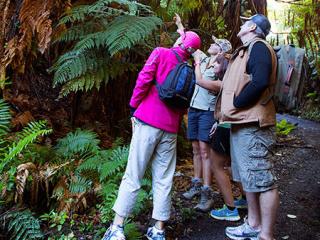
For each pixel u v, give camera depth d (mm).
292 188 4305
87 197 3270
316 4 5770
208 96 3375
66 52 4004
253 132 2602
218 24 5289
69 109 4797
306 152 5984
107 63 3807
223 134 3141
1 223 2945
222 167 3268
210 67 3404
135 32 3424
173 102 2670
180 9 4672
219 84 3027
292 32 6258
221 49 3281
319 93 9820
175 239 3021
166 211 2830
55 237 2920
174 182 4105
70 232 2990
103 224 3078
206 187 3475
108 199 3098
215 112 2910
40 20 3514
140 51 4219
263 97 2576
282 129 7660
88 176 3363
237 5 4938
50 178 3219
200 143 3479
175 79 2641
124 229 2861
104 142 4285
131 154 2740
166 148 2811
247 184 2660
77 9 3748
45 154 3459
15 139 3512
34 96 4605
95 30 3893
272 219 2652
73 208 3164
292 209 3678
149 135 2693
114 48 3352
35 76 4793
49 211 3262
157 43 4191
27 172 3074
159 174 2840
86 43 3564
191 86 2680
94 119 4711
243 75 2570
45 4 3629
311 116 9789
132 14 3650
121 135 4672
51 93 4875
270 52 2535
